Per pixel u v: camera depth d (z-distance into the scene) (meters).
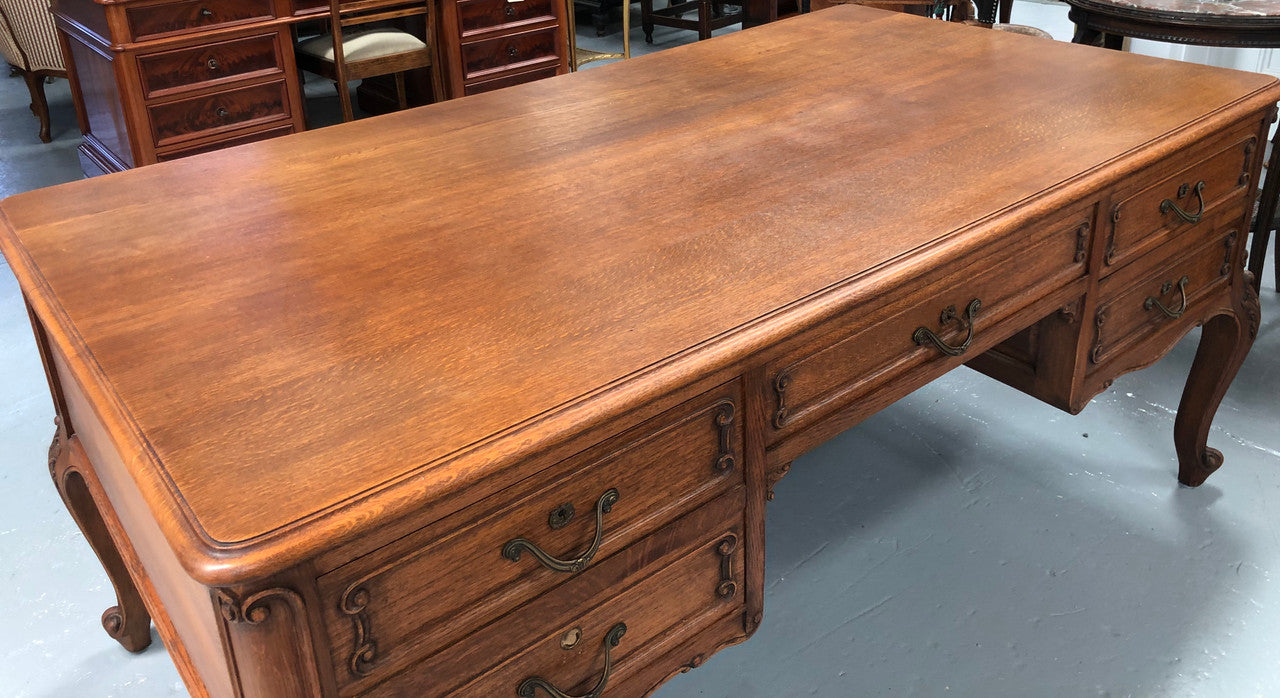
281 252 1.42
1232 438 2.50
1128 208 1.69
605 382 1.10
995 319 1.55
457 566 1.04
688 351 1.15
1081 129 1.74
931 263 1.34
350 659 0.99
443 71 4.47
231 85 3.85
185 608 1.24
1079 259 1.65
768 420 1.30
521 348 1.17
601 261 1.37
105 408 1.08
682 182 1.61
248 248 1.44
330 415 1.06
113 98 3.81
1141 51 4.99
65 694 1.90
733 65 2.21
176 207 1.58
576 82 2.14
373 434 1.02
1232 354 2.13
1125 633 1.96
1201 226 1.89
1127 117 1.79
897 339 1.43
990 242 1.42
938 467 2.46
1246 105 1.83
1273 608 2.00
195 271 1.37
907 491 2.39
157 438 1.02
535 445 1.01
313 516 0.91
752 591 1.41
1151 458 2.45
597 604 1.21
